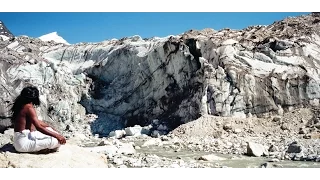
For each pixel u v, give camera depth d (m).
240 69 24.00
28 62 30.02
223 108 23.02
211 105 23.33
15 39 39.03
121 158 11.72
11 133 22.02
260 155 13.41
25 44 38.44
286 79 23.09
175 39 28.25
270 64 24.36
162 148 16.81
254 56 24.95
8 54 29.75
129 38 36.59
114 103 31.62
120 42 36.59
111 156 12.31
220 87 23.56
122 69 33.16
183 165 10.59
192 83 26.47
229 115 22.91
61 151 8.26
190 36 28.47
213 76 23.97
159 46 28.89
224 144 17.09
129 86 31.67
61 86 30.58
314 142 16.00
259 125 21.45
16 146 7.81
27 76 28.19
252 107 23.03
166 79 28.55
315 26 27.86
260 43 26.48
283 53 24.73
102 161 8.86
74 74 35.66
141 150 16.05
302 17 30.47
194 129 21.66
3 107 24.06
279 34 27.52
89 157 8.60
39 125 7.91
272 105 22.72
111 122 30.11
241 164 11.41
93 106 31.88
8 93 24.86
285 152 13.51
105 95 32.47
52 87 29.81
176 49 27.72
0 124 23.84
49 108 28.38
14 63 28.55
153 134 24.56
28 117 7.85
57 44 41.44
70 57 37.94
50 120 27.77
